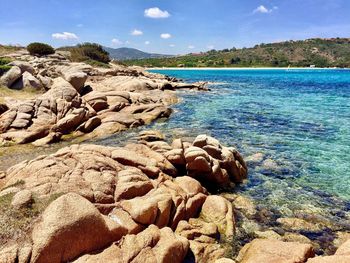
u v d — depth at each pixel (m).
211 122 26.77
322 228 10.98
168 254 8.36
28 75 33.75
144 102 32.50
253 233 10.61
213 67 156.50
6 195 9.23
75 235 7.86
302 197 13.31
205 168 13.80
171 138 21.38
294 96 44.03
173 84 51.06
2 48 63.09
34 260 7.32
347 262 7.14
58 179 10.34
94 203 9.91
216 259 9.20
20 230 8.05
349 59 169.25
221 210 11.44
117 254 8.03
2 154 18.50
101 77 48.84
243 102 38.06
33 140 21.02
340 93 47.56
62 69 47.78
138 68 83.25
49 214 8.01
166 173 13.87
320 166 16.75
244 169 15.66
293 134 22.95
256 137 22.11
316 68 155.62
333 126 25.34
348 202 12.88
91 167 11.45
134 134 22.78
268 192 13.80
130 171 11.91
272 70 138.12
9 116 22.42
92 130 23.73
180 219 10.71
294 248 8.27
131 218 9.61
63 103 24.67
